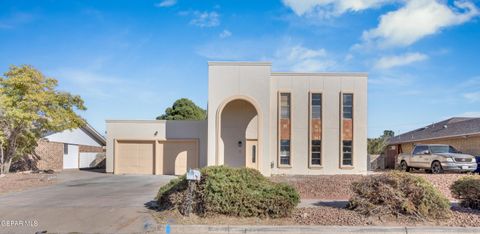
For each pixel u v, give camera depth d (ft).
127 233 28.66
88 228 29.94
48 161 91.35
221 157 77.97
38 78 72.95
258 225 29.55
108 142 86.28
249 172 35.01
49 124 73.82
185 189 33.81
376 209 31.68
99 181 66.13
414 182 32.68
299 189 47.52
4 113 67.41
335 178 60.49
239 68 72.79
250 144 78.48
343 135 76.23
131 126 86.22
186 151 85.76
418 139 104.06
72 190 51.85
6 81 69.77
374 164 115.65
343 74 76.84
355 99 76.69
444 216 31.42
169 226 29.19
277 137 75.56
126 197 44.27
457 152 74.54
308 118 76.07
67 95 77.30
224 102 72.13
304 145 75.72
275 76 76.54
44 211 35.53
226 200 31.27
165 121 86.22
